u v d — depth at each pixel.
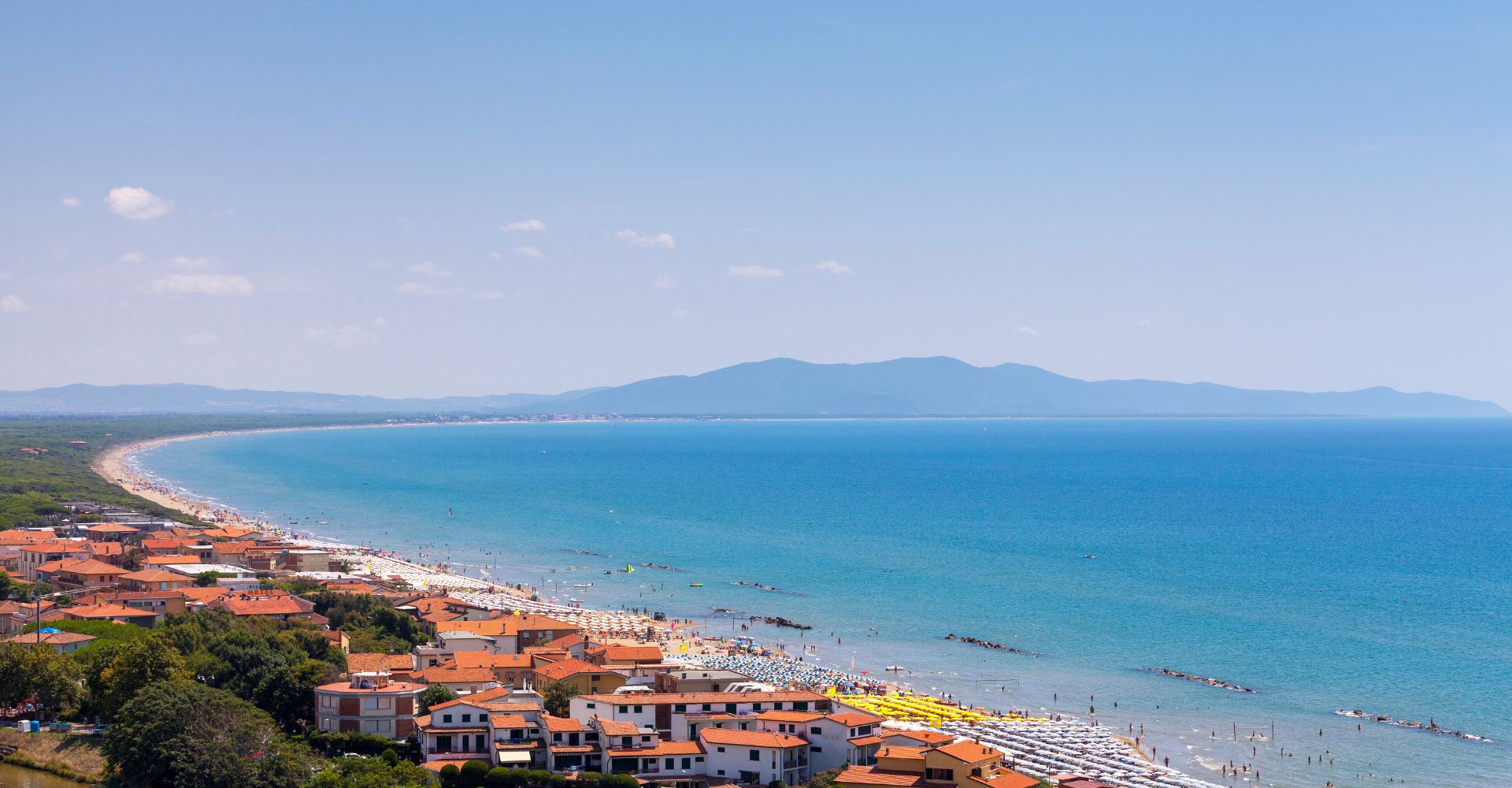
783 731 157.00
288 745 150.38
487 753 154.75
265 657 175.25
